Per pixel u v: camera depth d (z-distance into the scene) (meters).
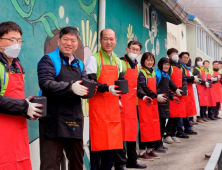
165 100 4.80
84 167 4.23
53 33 3.58
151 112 4.74
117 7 5.47
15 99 2.20
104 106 3.44
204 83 8.84
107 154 3.58
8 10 2.80
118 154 4.01
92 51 4.60
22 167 2.32
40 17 3.32
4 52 2.24
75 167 2.88
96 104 3.43
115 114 3.48
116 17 5.43
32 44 3.17
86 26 4.39
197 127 8.43
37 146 3.26
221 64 10.91
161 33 8.41
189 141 6.57
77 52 4.09
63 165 3.44
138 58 6.56
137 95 4.58
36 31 3.24
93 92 2.77
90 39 4.52
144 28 6.99
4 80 2.22
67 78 2.75
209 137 6.98
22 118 2.35
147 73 4.77
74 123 2.71
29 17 3.12
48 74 2.64
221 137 6.94
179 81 6.12
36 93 3.25
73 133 2.70
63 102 2.69
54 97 2.68
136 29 6.46
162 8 7.73
